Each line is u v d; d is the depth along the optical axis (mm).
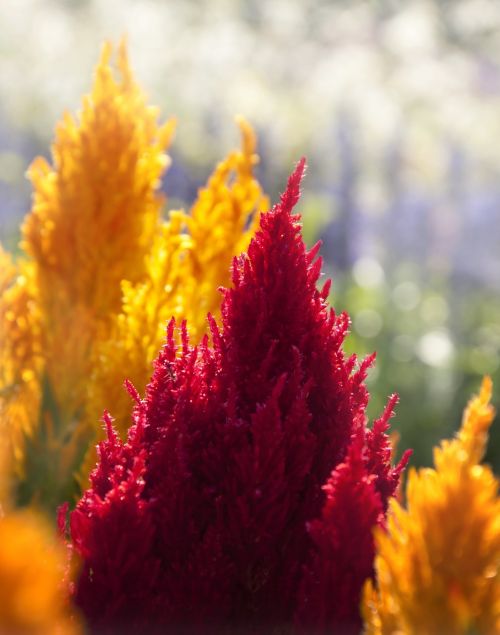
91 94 2297
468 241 14891
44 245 2287
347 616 1325
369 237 15086
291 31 13828
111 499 1385
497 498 1228
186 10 13375
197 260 2123
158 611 1387
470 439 1233
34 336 2270
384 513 1428
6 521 941
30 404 2182
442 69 13953
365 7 14586
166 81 12453
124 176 2264
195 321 2100
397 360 8992
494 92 14102
